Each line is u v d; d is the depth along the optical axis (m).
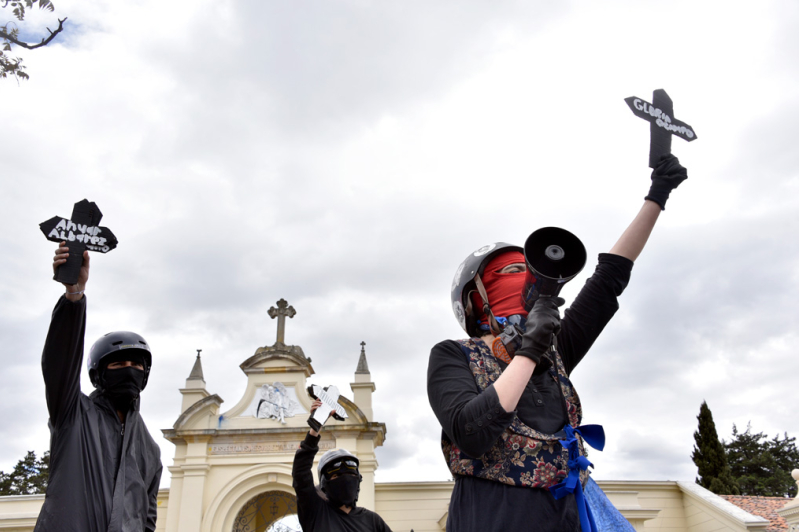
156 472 4.36
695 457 37.84
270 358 21.41
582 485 2.13
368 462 19.81
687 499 21.67
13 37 6.01
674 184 2.88
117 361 4.09
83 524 3.46
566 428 2.17
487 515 2.02
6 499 19.27
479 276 2.57
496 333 2.45
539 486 2.03
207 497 19.19
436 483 20.67
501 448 2.08
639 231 2.82
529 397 2.22
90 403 3.91
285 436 20.05
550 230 2.10
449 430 2.04
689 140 3.02
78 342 3.49
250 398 20.92
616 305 2.75
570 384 2.36
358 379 21.52
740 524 19.52
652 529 21.20
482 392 2.05
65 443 3.62
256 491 19.30
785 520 19.17
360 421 20.09
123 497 3.73
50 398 3.57
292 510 20.64
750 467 46.97
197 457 19.62
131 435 4.07
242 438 20.03
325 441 20.05
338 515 6.12
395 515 20.23
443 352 2.33
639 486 21.84
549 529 1.98
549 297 2.08
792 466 47.50
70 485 3.51
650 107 3.00
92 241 3.30
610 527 2.17
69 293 3.37
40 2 6.12
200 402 20.48
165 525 19.22
